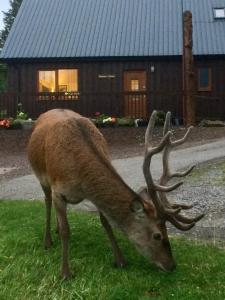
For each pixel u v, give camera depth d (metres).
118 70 21.45
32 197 9.34
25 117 20.12
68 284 4.83
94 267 5.25
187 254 5.56
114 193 5.01
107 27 22.83
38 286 4.75
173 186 4.82
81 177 5.11
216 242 6.21
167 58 21.06
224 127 17.98
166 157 5.32
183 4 24.08
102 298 4.47
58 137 5.36
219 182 9.89
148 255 4.99
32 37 22.38
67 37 22.28
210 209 7.94
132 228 5.00
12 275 5.02
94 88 21.58
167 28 22.50
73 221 6.92
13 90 21.84
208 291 4.60
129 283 4.78
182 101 20.45
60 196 5.29
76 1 24.77
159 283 4.80
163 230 4.93
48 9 24.22
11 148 16.92
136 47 21.42
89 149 5.16
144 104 21.02
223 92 21.16
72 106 21.33
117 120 19.14
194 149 14.09
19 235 6.29
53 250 5.83
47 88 21.77
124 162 12.94
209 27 22.31
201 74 21.30
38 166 5.89
